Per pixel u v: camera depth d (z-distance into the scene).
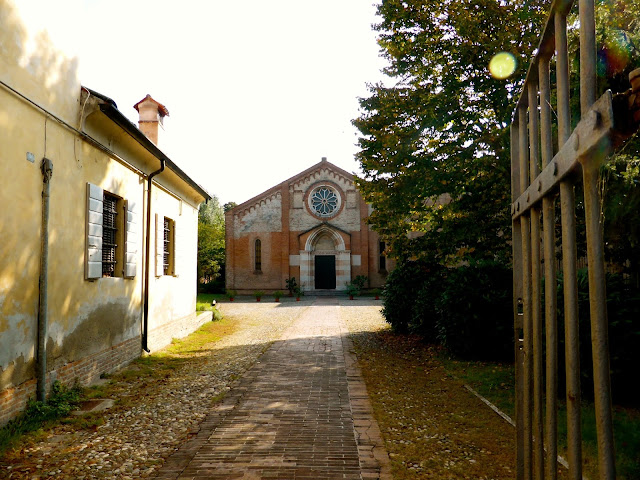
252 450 4.89
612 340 6.00
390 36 11.26
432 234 11.53
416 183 11.04
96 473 4.39
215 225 48.88
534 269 2.51
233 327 16.30
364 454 4.74
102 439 5.32
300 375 8.41
